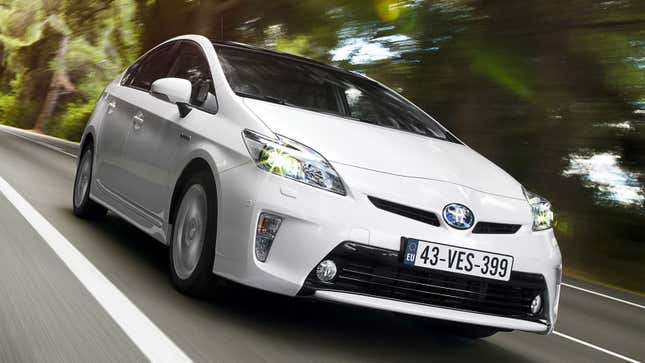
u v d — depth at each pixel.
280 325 3.69
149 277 4.22
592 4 10.29
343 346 3.55
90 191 5.71
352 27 14.09
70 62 29.33
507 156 11.30
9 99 35.84
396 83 12.80
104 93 6.10
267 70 4.66
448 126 12.05
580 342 4.77
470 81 11.72
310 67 4.98
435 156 4.08
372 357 3.47
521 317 3.72
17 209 5.87
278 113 3.94
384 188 3.53
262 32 17.94
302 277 3.35
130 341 3.02
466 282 3.58
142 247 5.15
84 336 3.00
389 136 4.20
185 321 3.44
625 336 5.29
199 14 21.12
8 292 3.46
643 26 9.92
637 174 10.29
